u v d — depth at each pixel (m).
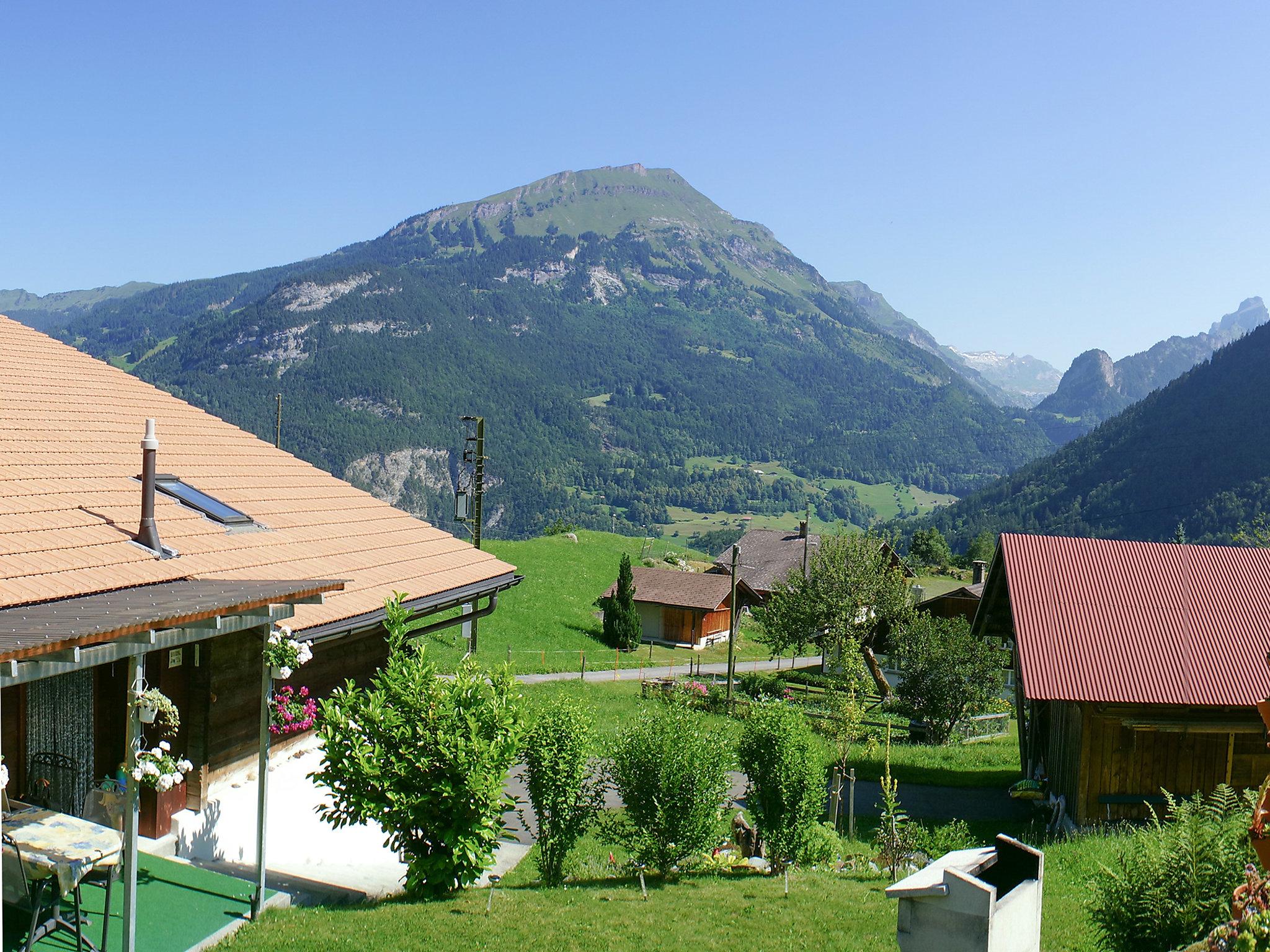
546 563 58.56
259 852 9.14
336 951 8.10
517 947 8.56
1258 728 18.42
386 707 10.20
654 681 36.47
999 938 6.18
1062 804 20.22
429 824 9.94
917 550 93.75
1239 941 6.00
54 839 7.62
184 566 11.62
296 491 17.98
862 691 29.19
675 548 73.00
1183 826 8.91
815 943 9.19
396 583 15.82
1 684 5.76
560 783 11.34
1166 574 20.42
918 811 21.25
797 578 40.75
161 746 7.31
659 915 9.86
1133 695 18.11
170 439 16.80
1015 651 19.53
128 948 7.19
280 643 9.16
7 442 13.04
